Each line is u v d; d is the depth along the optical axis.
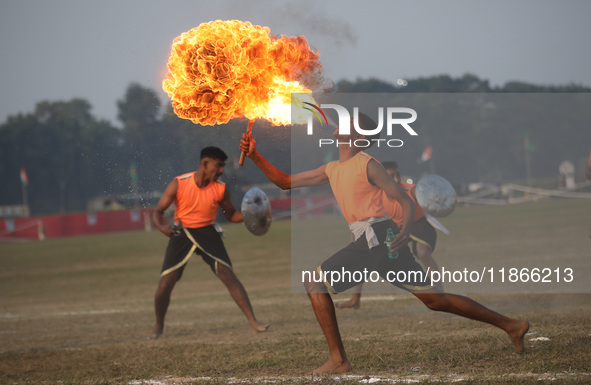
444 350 19.30
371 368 17.83
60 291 52.03
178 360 21.34
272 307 34.59
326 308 17.70
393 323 26.11
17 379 20.22
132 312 37.06
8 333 31.55
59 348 26.08
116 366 21.16
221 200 27.81
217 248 27.64
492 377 15.64
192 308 37.06
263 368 19.09
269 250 73.56
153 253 83.31
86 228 158.00
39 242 122.19
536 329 21.70
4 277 65.69
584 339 19.42
